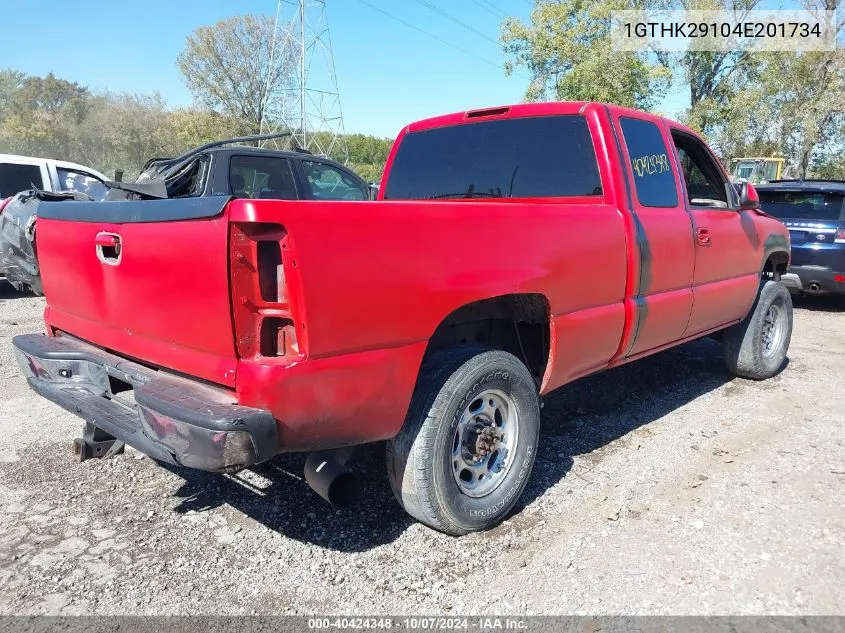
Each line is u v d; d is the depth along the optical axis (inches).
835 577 107.0
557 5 1061.1
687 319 173.3
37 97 2337.6
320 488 105.8
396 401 102.8
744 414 188.1
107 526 123.0
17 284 361.4
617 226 142.8
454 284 107.3
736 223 194.1
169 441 93.2
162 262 99.8
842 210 358.3
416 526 124.5
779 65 1096.8
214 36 1777.8
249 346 90.8
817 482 142.1
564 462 153.2
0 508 129.0
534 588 104.9
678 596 102.3
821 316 367.2
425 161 182.1
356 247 93.7
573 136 152.9
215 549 115.8
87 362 124.0
